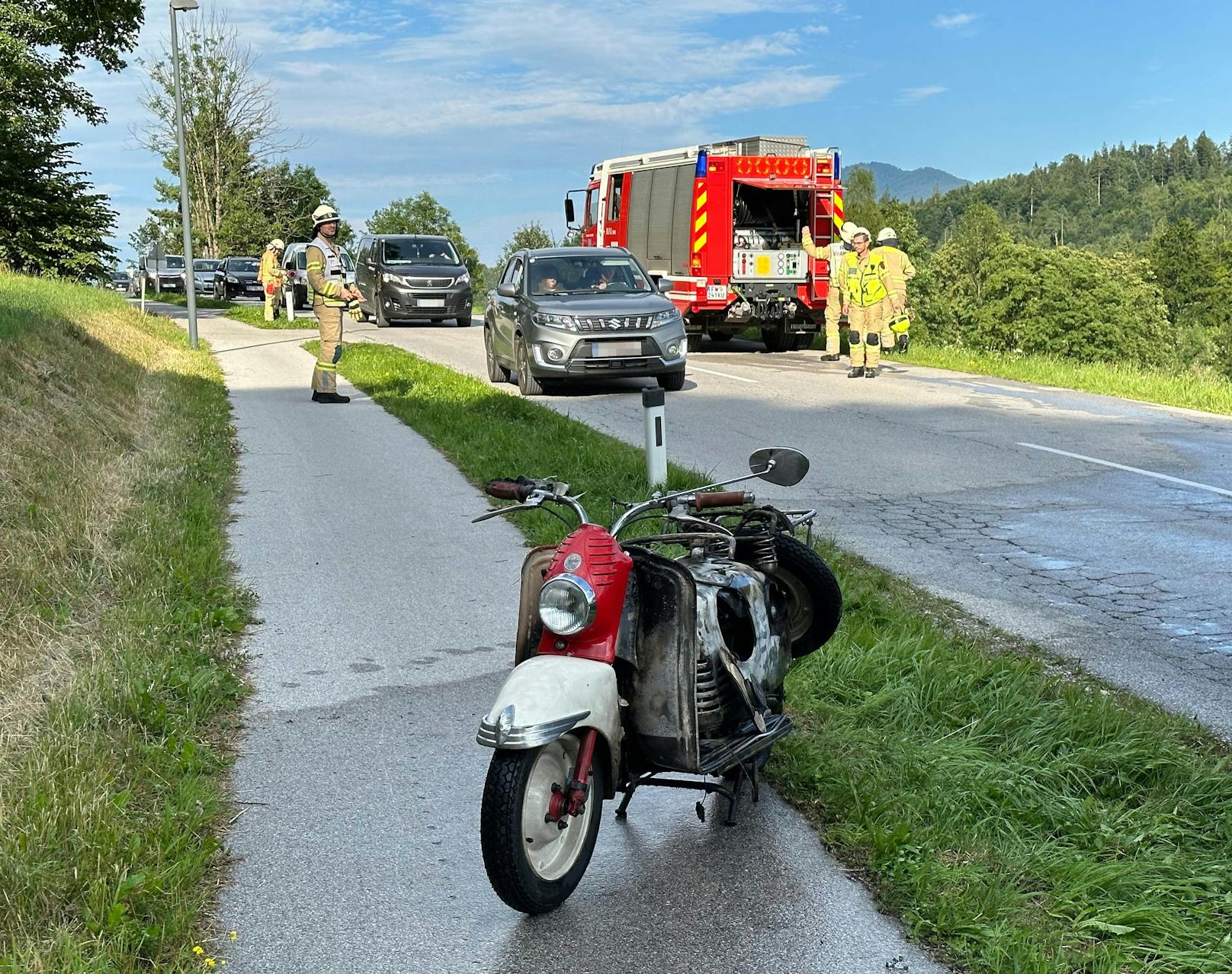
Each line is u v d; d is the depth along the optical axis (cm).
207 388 1694
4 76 3862
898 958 364
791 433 1366
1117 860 414
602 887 411
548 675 377
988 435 1357
